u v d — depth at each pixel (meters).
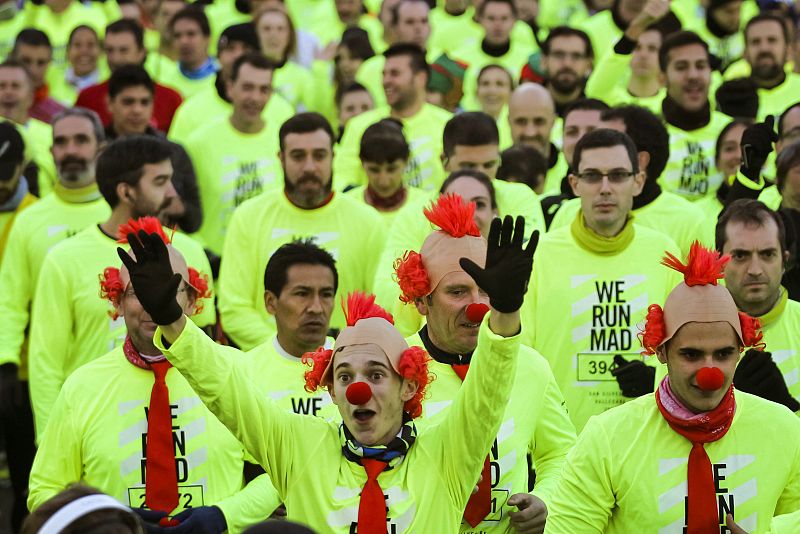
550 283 21.00
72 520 11.75
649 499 14.85
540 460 17.28
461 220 16.02
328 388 14.82
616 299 20.86
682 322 14.56
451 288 15.91
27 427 25.16
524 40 44.28
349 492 14.40
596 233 20.95
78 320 21.75
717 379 14.33
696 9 42.03
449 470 14.51
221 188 30.25
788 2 45.16
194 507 16.84
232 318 24.05
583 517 14.99
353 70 39.00
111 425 17.06
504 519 16.53
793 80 35.19
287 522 11.02
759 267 19.28
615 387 20.80
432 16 45.31
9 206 26.77
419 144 30.52
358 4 45.84
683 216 23.39
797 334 19.73
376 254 24.62
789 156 22.48
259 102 30.20
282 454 14.57
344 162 30.78
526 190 24.48
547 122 29.75
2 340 24.17
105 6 47.00
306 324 18.77
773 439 14.95
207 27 38.97
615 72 31.27
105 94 35.25
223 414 14.32
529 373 16.98
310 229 24.38
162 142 22.03
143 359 17.19
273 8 39.91
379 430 14.37
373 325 14.45
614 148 20.75
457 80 35.72
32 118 36.16
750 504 14.84
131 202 21.81
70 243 21.95
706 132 28.73
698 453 14.83
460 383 16.34
